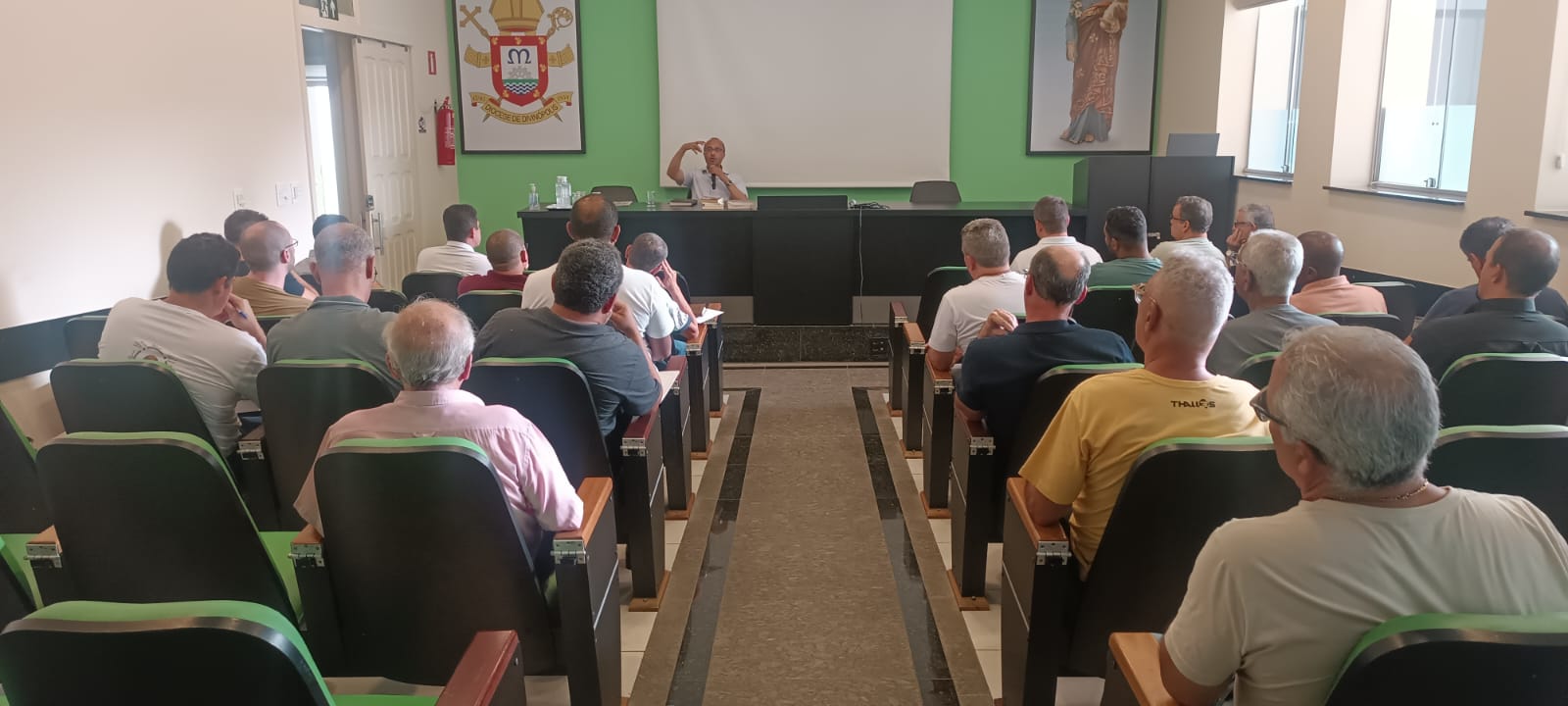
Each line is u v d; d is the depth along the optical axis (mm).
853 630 2707
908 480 3885
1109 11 8289
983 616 2777
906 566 3115
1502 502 1106
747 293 6191
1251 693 1148
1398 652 926
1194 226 4238
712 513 3568
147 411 2391
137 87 4234
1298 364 1108
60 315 3812
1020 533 1998
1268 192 6895
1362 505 1083
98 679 1037
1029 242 6113
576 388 2320
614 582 2115
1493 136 4691
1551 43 4328
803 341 5992
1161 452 1595
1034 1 8289
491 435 1798
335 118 6809
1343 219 5996
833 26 8266
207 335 2607
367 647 1811
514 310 2627
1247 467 1591
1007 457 2617
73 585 1813
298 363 2324
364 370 2322
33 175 3668
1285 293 2623
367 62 6906
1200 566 1166
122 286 4152
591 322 2594
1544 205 4445
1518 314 2574
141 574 1797
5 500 2283
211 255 2643
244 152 5090
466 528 1655
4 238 3537
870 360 5992
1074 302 2457
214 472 1667
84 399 2379
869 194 8555
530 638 1801
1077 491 1871
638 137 8562
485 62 8438
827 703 2363
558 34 8398
